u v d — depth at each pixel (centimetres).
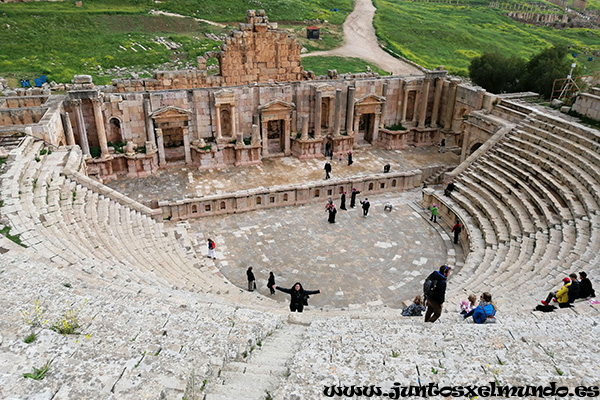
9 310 973
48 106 3356
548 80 4797
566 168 2930
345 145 4453
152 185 3612
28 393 655
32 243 1755
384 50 8475
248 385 844
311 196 3588
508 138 3531
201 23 8756
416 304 1641
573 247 2206
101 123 3550
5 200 2069
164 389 730
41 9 7481
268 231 3125
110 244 2152
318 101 4134
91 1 8500
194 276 2231
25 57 6091
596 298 1634
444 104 4700
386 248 2959
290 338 1216
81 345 812
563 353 953
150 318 1060
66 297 1086
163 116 3728
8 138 2805
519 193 2995
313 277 2609
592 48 9206
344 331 1232
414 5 12825
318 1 11325
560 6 16125
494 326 1170
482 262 2525
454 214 3222
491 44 9394
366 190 3762
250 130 4150
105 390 683
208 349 968
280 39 4338
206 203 3284
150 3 9019
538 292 1777
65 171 2639
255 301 2039
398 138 4612
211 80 4206
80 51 6606
